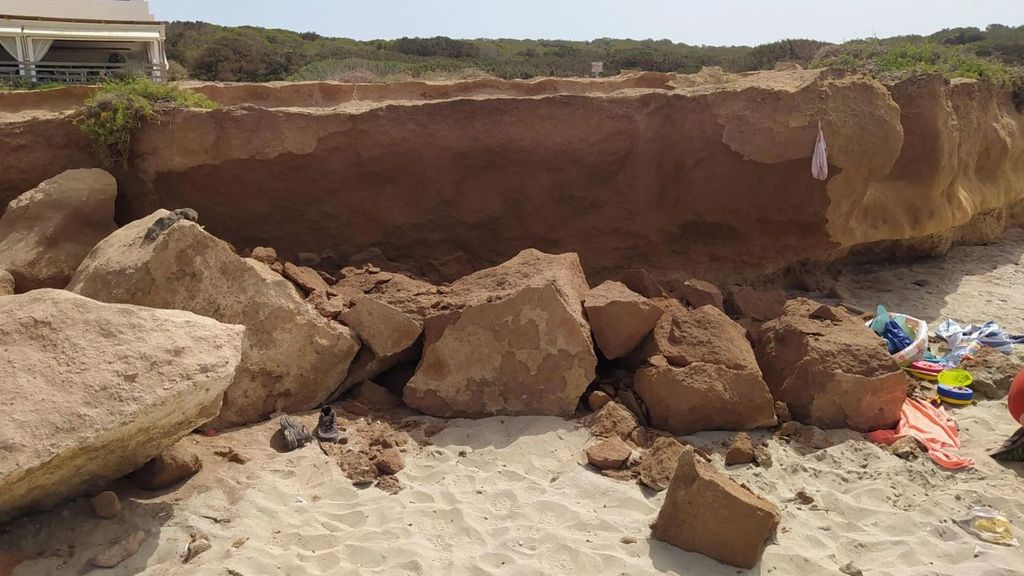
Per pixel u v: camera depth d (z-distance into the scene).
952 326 7.20
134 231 5.75
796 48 21.75
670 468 4.52
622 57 28.36
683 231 7.93
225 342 4.20
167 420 3.98
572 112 7.54
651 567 3.80
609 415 5.12
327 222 7.68
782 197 7.60
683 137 7.62
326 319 5.67
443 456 4.93
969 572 3.79
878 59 11.37
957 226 10.25
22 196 7.09
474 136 7.49
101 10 21.09
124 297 5.19
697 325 5.62
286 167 7.39
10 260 6.63
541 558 3.88
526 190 7.75
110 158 7.39
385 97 9.33
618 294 5.77
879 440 5.17
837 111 7.40
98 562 3.74
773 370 5.68
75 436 3.54
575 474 4.61
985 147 10.74
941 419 5.41
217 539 3.99
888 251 9.47
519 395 5.41
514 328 5.41
